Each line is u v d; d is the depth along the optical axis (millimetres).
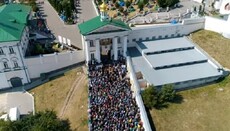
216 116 53688
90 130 51000
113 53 70375
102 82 62219
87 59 68625
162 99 55812
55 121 52844
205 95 59250
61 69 71438
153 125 51625
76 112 58594
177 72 63594
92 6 104375
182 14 90875
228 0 88188
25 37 72062
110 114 53375
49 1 108375
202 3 100125
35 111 62500
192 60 66812
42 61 68500
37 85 69812
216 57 68812
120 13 94188
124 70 66938
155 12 94125
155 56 69188
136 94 56938
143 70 64562
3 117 58750
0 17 68938
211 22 78562
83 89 63562
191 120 52812
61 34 81750
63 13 94188
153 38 77188
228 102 56938
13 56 64875
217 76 62656
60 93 65000
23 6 83625
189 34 80000
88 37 63625
